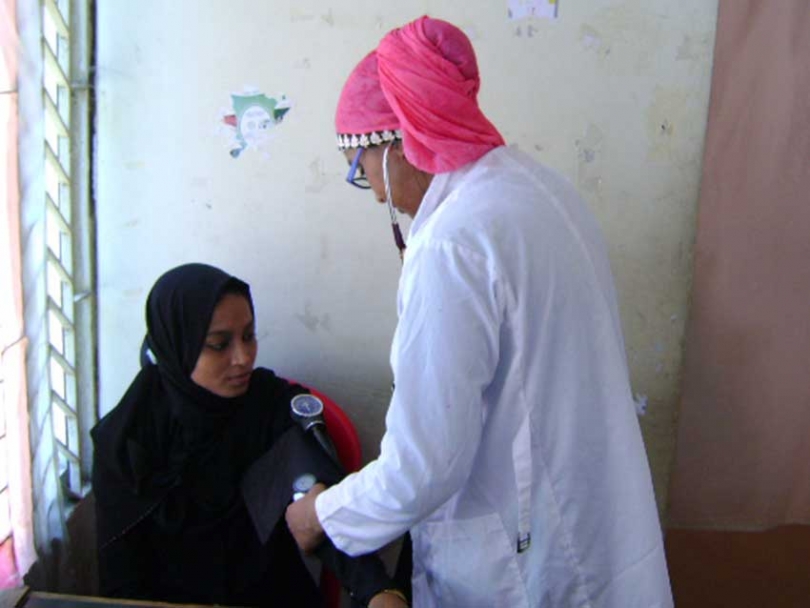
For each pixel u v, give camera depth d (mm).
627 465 1156
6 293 1361
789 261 1733
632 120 1716
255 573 1513
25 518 1436
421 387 1040
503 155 1133
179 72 1688
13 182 1354
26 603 1156
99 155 1727
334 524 1156
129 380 1845
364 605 1267
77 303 1759
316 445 1448
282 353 1853
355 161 1161
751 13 1618
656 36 1672
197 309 1438
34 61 1381
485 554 1180
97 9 1658
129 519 1476
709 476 1883
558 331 1089
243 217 1768
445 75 1065
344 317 1824
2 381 1365
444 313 1030
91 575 1801
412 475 1052
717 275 1758
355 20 1666
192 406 1478
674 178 1744
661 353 1845
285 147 1729
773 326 1772
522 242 1057
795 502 1880
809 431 1821
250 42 1675
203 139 1723
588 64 1688
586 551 1176
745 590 1947
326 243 1781
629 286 1808
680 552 1942
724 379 1818
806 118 1653
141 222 1764
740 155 1689
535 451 1127
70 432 1739
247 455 1515
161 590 1522
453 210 1071
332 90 1697
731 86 1658
